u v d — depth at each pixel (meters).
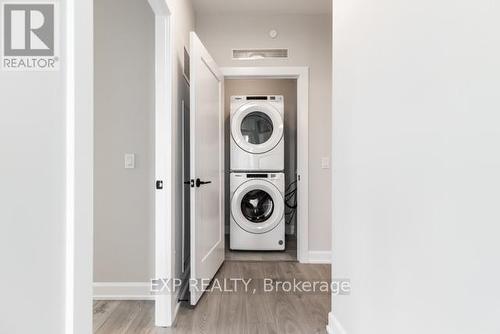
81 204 0.93
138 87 2.54
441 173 0.94
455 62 0.88
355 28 1.62
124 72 2.54
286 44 3.44
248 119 4.06
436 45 0.96
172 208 2.18
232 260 3.54
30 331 0.75
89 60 0.98
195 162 2.37
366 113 1.48
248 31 3.43
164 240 2.12
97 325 2.09
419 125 1.05
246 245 3.87
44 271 0.80
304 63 3.44
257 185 3.89
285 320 2.15
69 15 0.90
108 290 2.54
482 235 0.78
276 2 3.21
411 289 1.10
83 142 0.95
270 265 3.36
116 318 2.19
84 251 0.95
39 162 0.78
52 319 0.83
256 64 3.43
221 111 3.25
